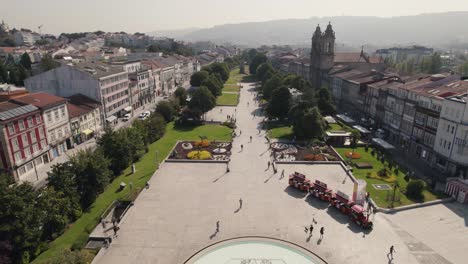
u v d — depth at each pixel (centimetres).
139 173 7456
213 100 12825
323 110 11944
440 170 7619
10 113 7100
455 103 7112
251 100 16612
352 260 4453
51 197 5009
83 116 10038
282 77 16862
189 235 5016
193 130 11125
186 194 6334
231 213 5628
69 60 16825
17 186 4769
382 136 10188
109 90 11856
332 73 15862
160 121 10381
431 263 4419
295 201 6050
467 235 5044
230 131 10938
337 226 5247
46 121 8219
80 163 5978
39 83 11175
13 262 4350
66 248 4291
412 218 5509
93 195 6109
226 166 7775
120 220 5403
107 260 4469
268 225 5269
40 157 8012
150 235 5022
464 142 6925
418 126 8550
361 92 12112
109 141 7469
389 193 6338
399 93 9512
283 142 9519
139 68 16412
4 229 4234
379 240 4888
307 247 4716
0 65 16462
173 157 8325
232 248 4706
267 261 4444
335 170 7531
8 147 6919
